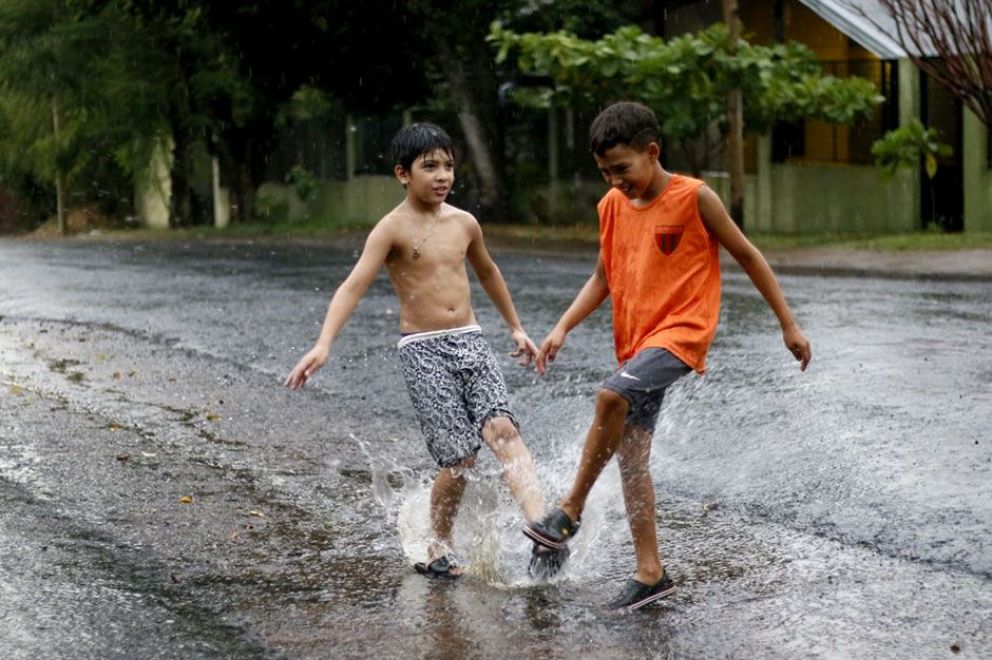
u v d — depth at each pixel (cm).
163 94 6231
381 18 5362
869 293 2814
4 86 6556
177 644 904
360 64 5612
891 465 1341
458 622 941
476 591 1007
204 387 1894
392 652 885
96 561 1090
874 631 907
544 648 888
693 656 871
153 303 2939
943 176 4400
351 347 2216
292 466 1424
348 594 1006
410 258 1070
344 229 5816
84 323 2630
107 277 3591
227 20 5541
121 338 2409
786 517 1188
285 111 6738
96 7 6078
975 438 1445
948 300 2666
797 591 992
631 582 977
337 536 1162
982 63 3769
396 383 1881
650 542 980
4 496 1294
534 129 5603
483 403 1066
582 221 5481
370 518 1220
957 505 1196
